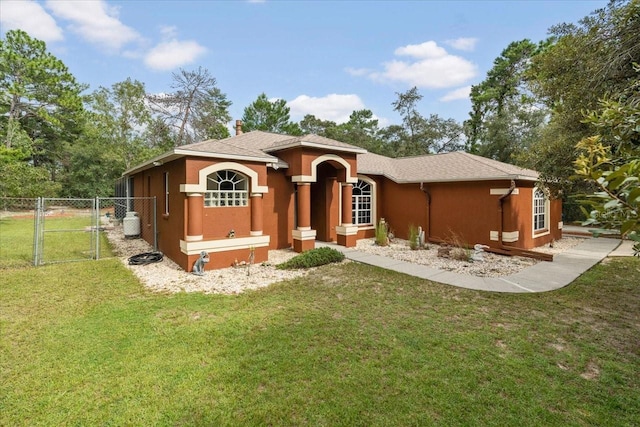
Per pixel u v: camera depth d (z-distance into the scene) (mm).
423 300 6855
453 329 5383
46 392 3633
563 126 9531
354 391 3691
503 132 29109
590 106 7797
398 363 4289
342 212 13781
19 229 17703
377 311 6203
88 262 10156
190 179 9000
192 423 3201
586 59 7879
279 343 4832
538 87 10164
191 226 9156
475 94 37844
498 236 12023
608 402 3529
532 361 4359
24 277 8336
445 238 13867
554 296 7125
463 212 13203
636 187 1755
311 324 5535
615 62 6742
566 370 4172
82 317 5762
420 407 3428
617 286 7871
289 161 12570
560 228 16406
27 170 22922
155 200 12031
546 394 3660
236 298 6934
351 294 7250
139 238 15523
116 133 35719
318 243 14281
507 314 6078
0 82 27906
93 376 3943
